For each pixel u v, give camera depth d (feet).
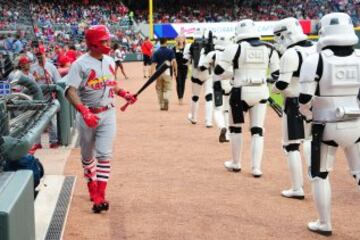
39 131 18.45
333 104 19.01
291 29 23.93
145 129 43.70
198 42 44.37
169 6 208.44
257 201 23.62
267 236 19.27
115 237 19.07
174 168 29.96
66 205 22.76
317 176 19.53
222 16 207.31
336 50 18.90
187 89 78.54
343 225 20.61
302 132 23.71
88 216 21.48
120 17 172.14
